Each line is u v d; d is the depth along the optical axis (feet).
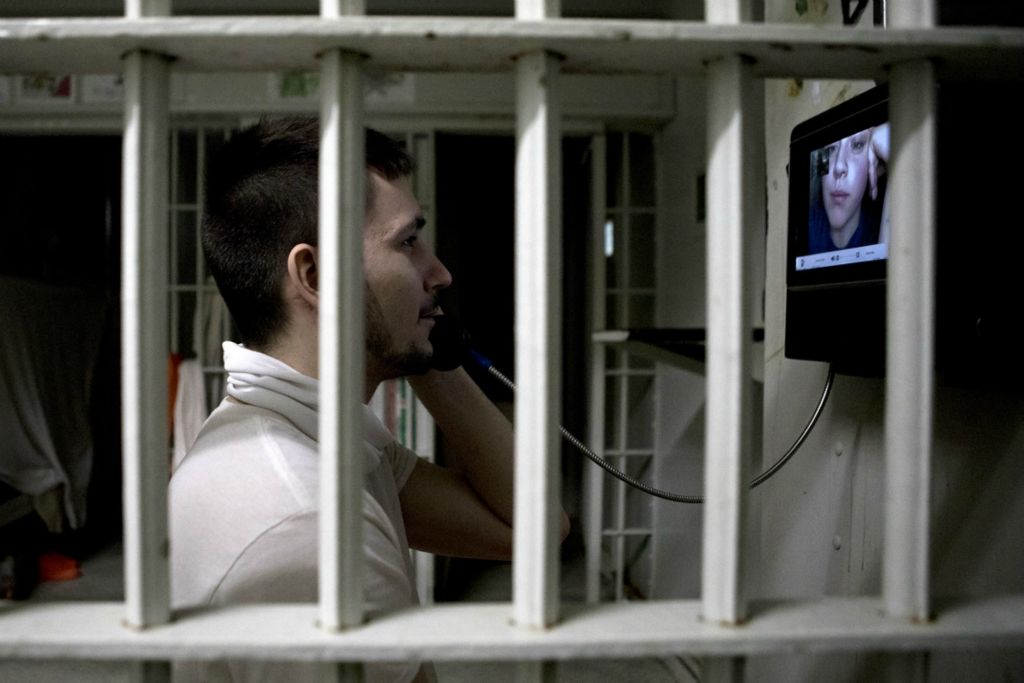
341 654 1.39
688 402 8.80
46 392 10.54
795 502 3.39
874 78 1.64
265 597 1.95
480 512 3.46
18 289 10.25
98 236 13.98
